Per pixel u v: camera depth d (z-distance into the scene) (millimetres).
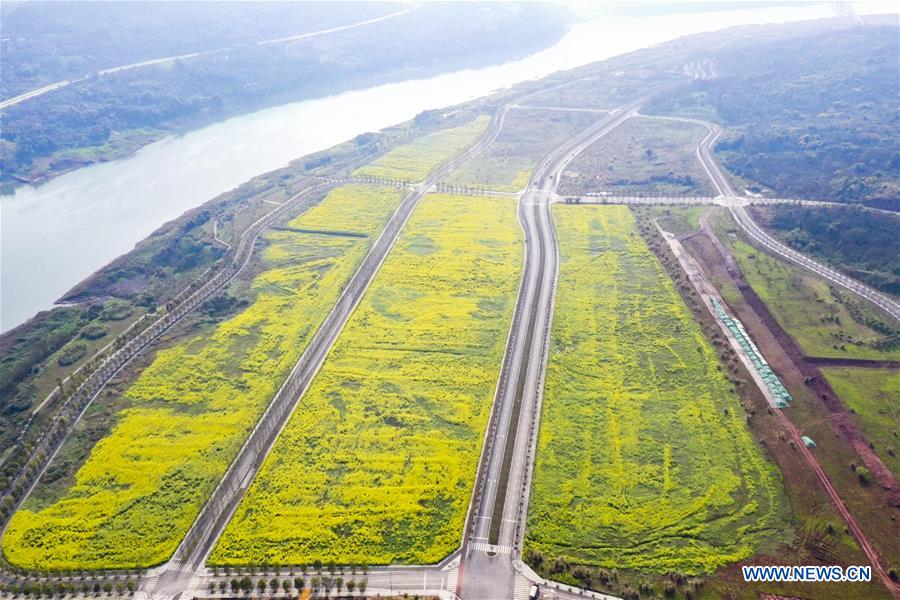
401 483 123125
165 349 164500
